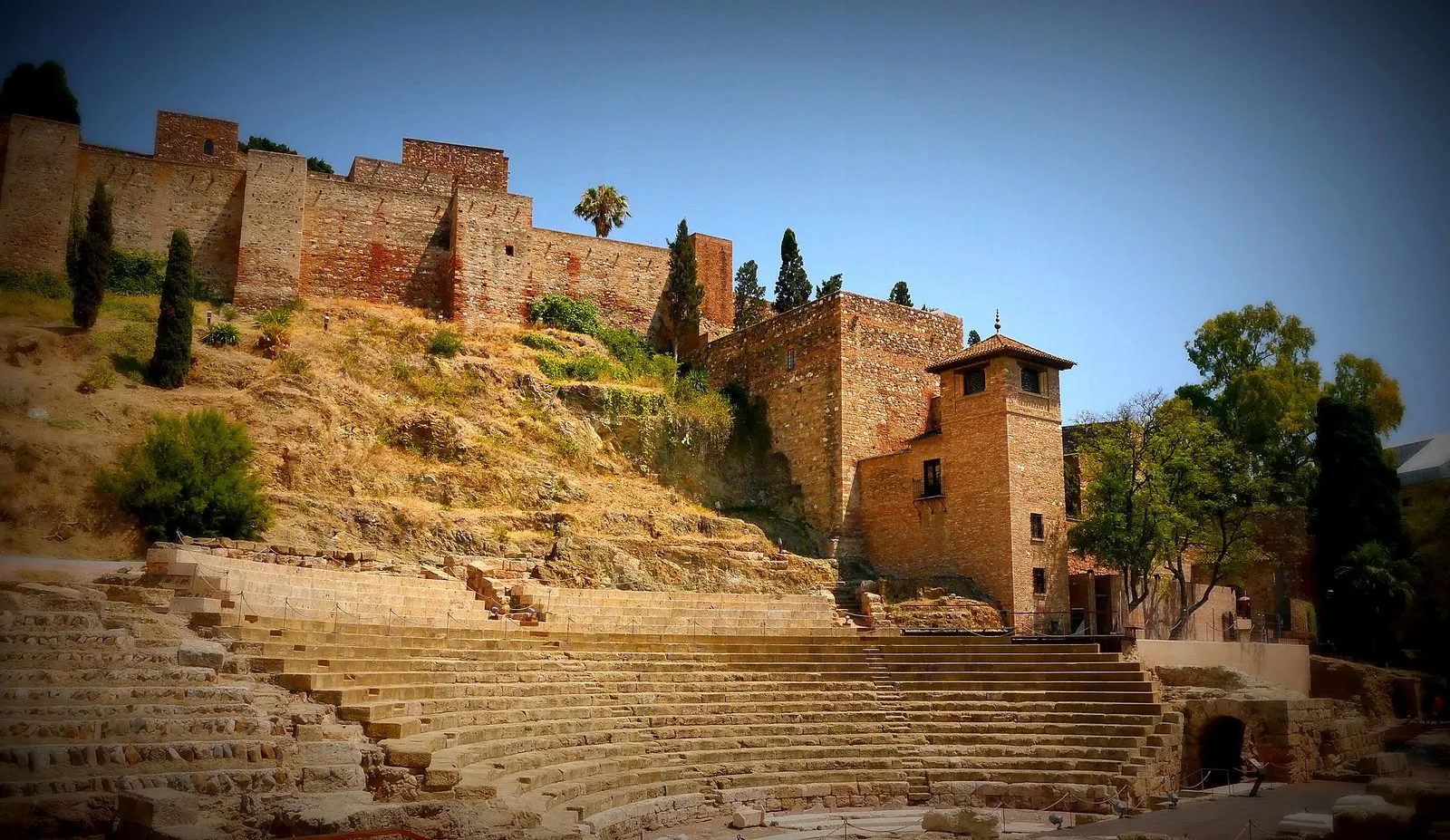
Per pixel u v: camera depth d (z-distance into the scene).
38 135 44.84
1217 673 34.06
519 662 27.09
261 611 24.70
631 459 50.88
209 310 48.12
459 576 34.94
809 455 53.97
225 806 14.33
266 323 47.28
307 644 21.91
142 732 15.34
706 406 54.78
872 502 51.62
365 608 28.72
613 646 31.58
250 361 43.34
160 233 50.56
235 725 16.58
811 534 52.19
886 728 29.44
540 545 40.28
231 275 51.56
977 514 46.22
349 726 18.50
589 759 23.22
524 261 57.19
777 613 39.97
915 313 56.41
